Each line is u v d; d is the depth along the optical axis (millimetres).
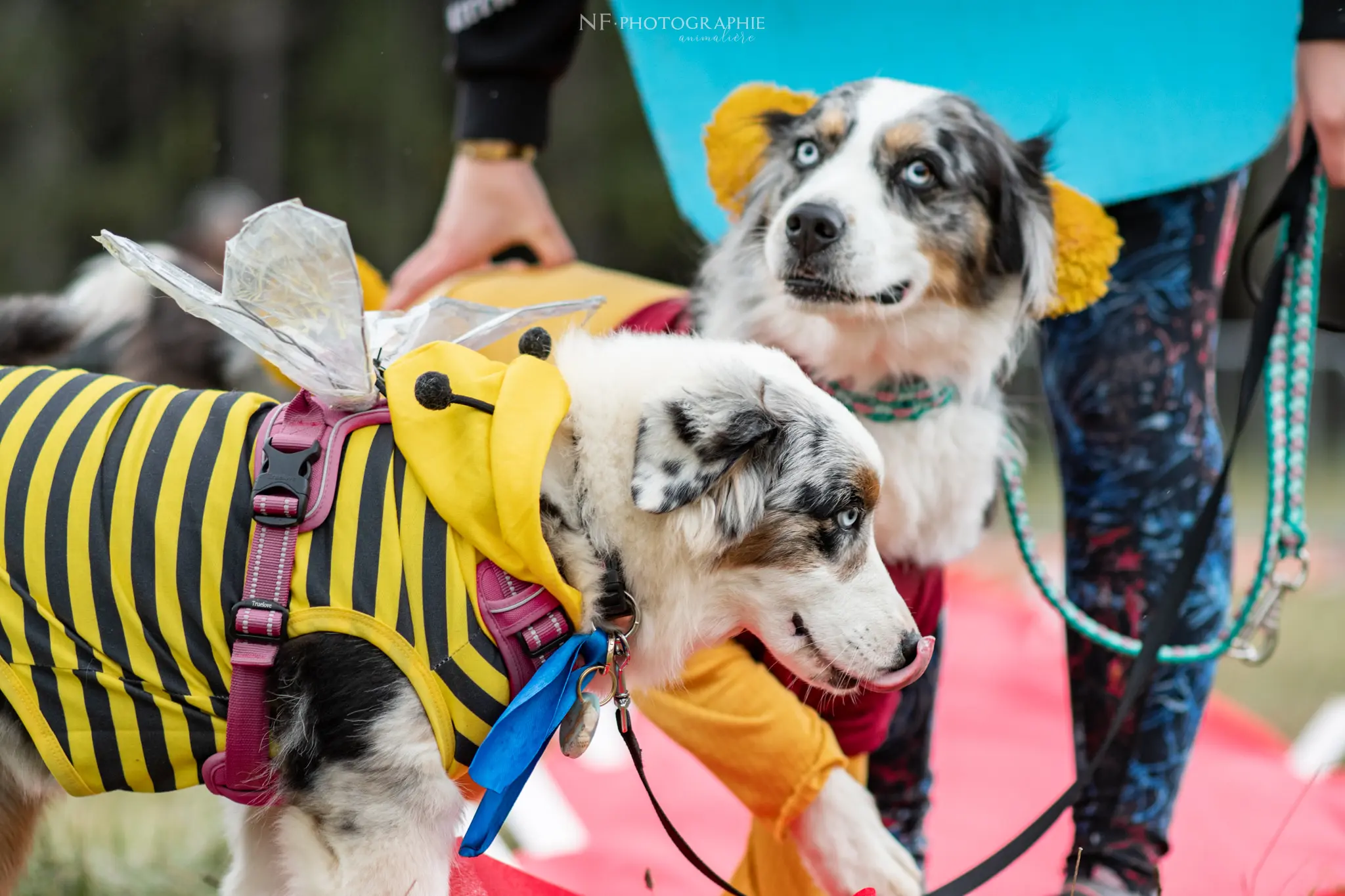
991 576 9977
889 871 3611
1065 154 4234
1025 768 6059
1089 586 4414
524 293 4582
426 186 24328
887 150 3916
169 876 4297
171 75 24344
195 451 2871
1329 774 5891
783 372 3168
